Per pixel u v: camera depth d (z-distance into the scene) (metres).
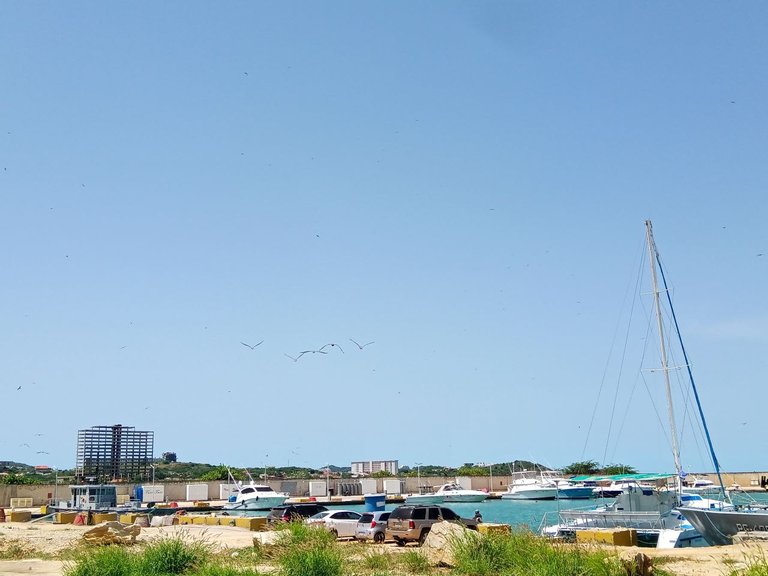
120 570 22.53
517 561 22.92
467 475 151.88
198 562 23.56
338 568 22.17
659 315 53.19
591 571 21.11
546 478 116.88
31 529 52.62
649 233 54.25
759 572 21.11
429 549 25.38
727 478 102.81
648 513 41.56
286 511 45.06
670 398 51.91
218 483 118.50
